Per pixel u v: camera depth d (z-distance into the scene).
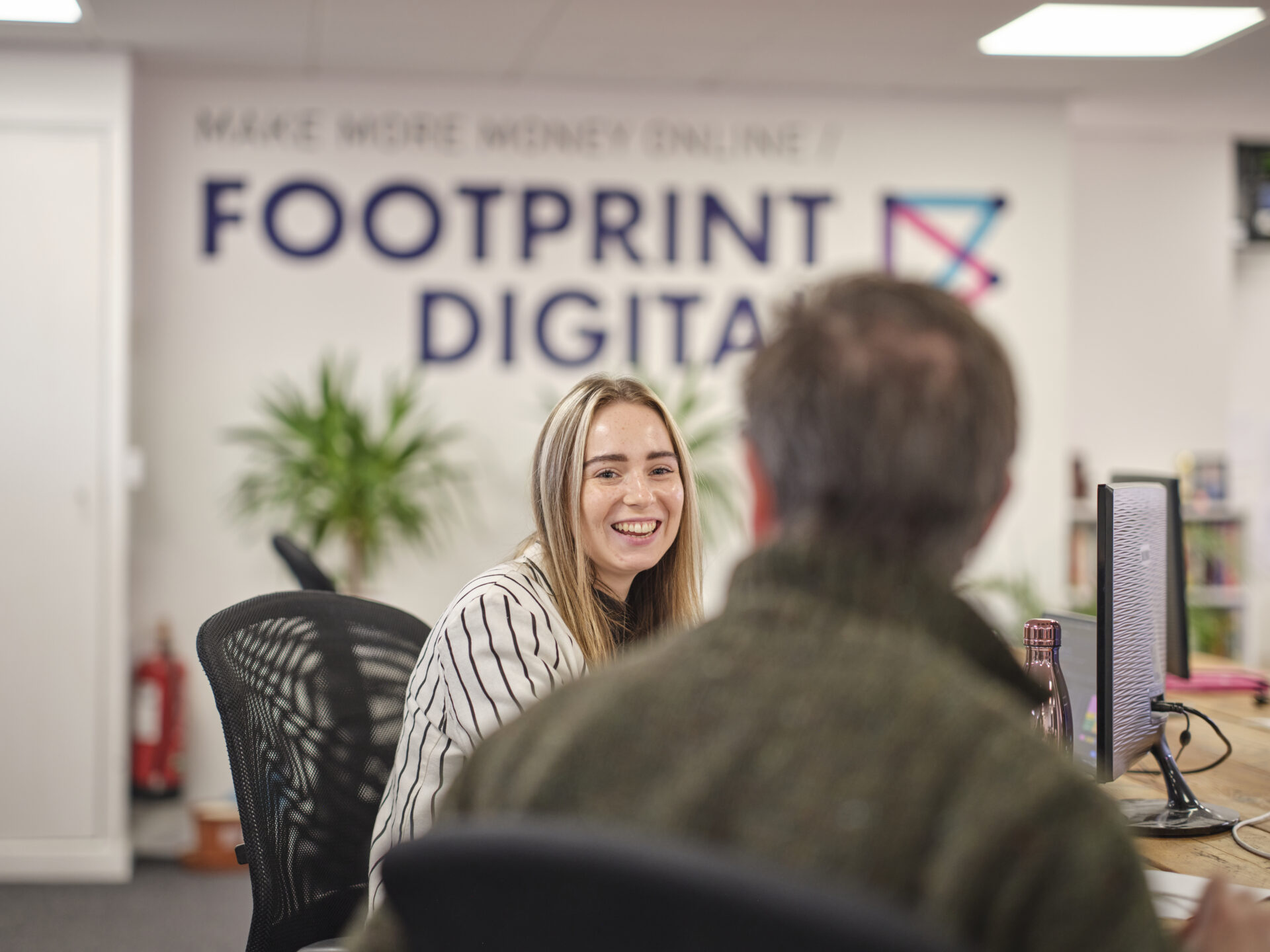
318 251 4.24
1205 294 5.37
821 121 4.45
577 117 4.34
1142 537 1.83
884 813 0.64
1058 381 4.57
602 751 0.70
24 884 3.87
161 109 4.14
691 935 0.60
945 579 0.75
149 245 4.15
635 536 1.84
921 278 0.83
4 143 3.86
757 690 0.69
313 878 1.71
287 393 4.23
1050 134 4.54
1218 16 3.64
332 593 1.97
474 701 1.57
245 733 1.67
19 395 3.88
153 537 4.17
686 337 4.41
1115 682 1.71
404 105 4.26
